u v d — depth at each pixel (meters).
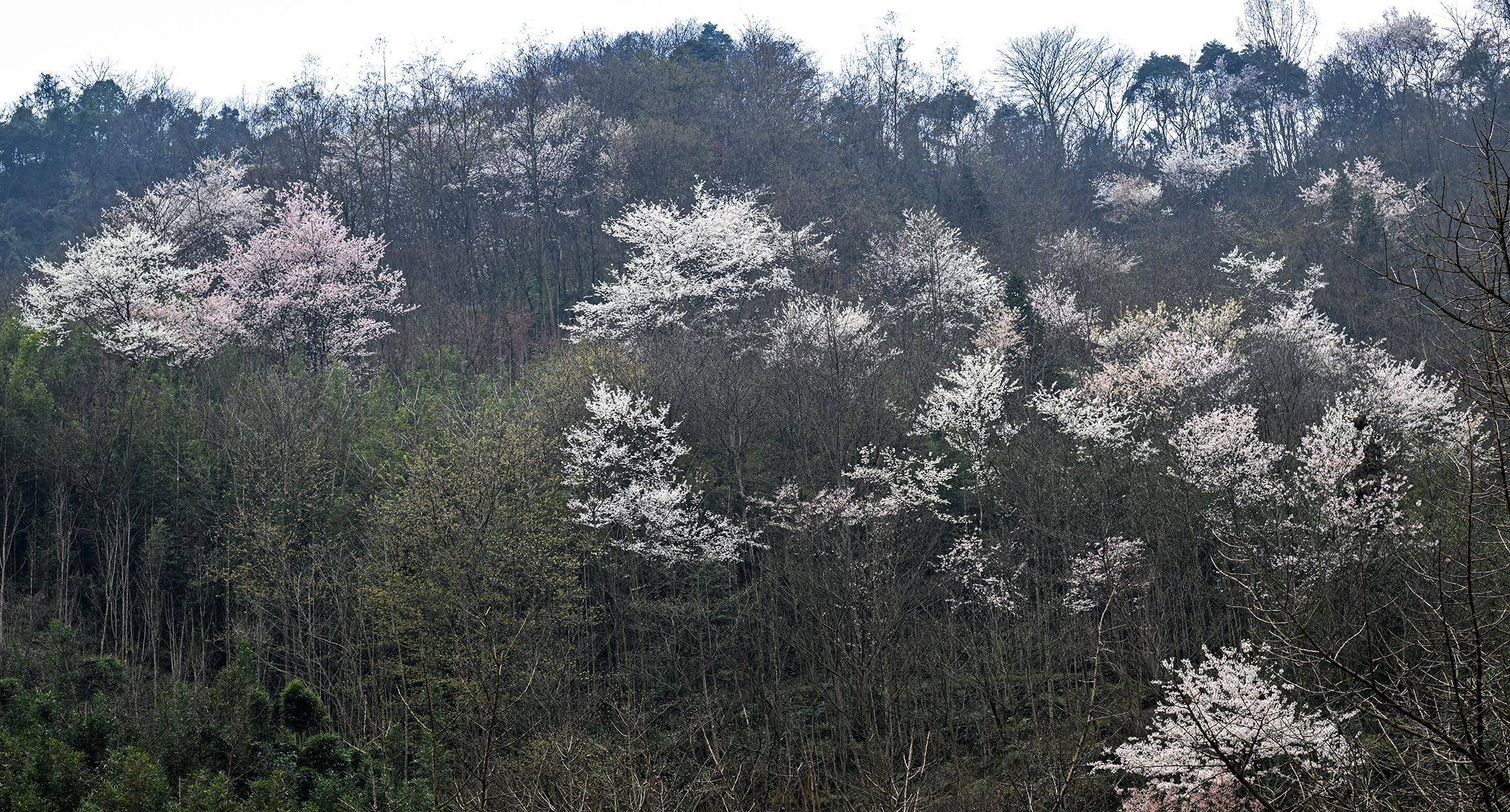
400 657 28.03
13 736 22.94
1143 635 27.56
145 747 24.25
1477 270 8.57
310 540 33.72
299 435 35.62
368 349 51.06
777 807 23.05
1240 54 87.44
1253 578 22.31
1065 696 28.52
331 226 50.34
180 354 44.31
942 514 35.28
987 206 64.19
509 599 29.94
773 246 51.12
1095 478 34.12
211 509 35.06
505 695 25.47
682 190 60.66
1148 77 89.62
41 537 35.50
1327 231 57.31
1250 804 18.08
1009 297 47.62
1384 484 25.66
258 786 22.23
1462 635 9.22
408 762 25.17
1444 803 8.65
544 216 62.62
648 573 35.50
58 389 39.91
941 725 29.48
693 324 46.25
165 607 34.62
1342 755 13.03
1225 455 30.50
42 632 31.05
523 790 19.28
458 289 58.84
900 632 30.30
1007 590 31.78
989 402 37.81
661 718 30.41
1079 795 22.34
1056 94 88.12
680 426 38.56
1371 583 23.89
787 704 29.80
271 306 47.25
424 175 64.00
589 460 34.19
